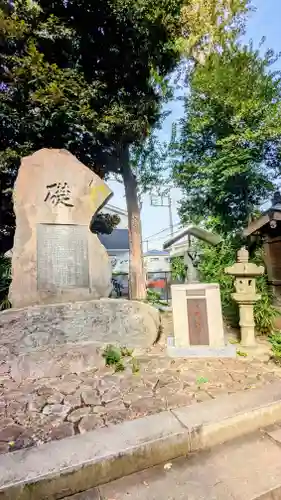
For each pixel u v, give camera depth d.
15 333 3.63
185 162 9.09
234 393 2.66
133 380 3.07
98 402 2.62
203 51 8.23
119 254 17.56
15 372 3.29
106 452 1.87
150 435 2.04
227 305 5.46
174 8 6.72
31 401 2.68
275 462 1.92
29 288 4.28
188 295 3.93
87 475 1.77
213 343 3.73
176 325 3.88
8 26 5.98
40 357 3.49
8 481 1.63
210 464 1.93
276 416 2.43
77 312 4.00
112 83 7.58
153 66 7.56
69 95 6.41
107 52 7.28
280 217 4.32
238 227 7.77
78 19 6.86
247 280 3.88
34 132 6.59
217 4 7.61
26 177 4.57
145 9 6.39
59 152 4.86
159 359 3.66
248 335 3.90
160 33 7.04
